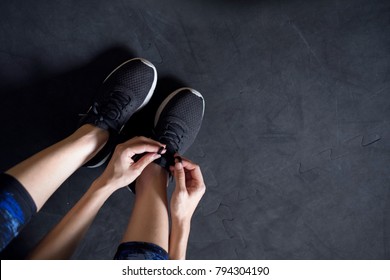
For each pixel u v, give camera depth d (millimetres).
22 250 1247
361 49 1314
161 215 1015
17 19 1240
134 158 1124
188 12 1282
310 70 1313
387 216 1354
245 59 1302
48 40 1251
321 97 1321
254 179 1325
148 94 1247
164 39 1282
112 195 1282
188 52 1291
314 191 1341
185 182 1120
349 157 1339
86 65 1264
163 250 930
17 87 1245
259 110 1314
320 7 1305
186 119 1246
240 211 1326
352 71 1318
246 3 1296
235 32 1296
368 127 1331
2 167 1238
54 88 1258
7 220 812
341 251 1351
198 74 1298
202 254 1314
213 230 1321
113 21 1267
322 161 1336
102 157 1188
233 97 1308
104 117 1116
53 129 1259
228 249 1322
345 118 1328
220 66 1300
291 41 1306
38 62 1251
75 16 1256
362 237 1353
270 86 1312
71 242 937
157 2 1273
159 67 1288
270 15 1299
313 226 1345
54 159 956
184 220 1038
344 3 1306
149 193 1062
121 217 1283
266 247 1334
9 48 1239
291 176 1333
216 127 1310
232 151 1316
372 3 1308
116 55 1270
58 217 1264
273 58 1307
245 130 1315
